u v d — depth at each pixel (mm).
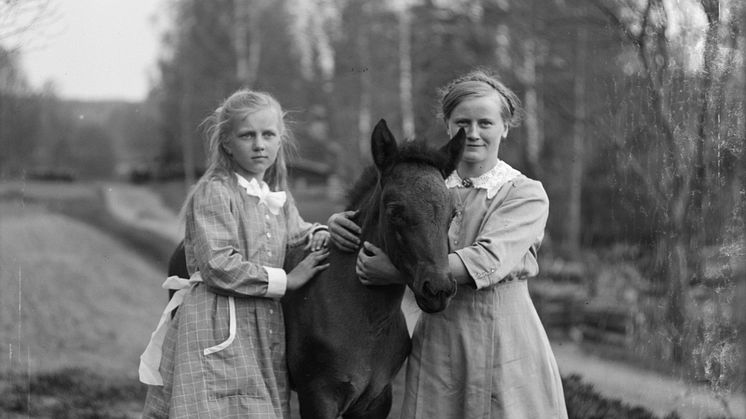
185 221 3811
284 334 3709
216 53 32719
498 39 16531
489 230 3439
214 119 3986
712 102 6234
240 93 3826
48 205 32250
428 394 3523
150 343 3729
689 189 6633
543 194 3555
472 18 16547
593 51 11797
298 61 31172
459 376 3479
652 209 7316
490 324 3453
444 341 3508
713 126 6246
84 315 11594
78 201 35844
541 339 3541
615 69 9438
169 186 43875
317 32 29172
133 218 32125
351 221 3656
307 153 31438
